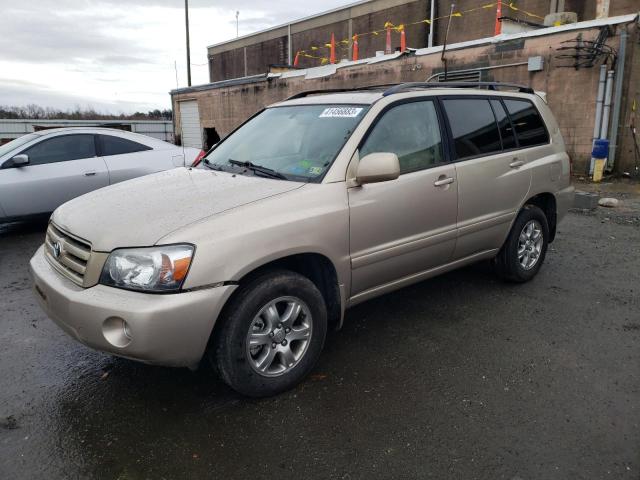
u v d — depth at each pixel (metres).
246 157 3.85
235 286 2.76
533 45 11.78
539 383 3.21
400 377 3.30
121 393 3.16
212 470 2.49
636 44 10.64
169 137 27.95
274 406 3.00
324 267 3.32
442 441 2.67
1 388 3.23
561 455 2.56
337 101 3.90
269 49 37.53
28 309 4.55
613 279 5.10
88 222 2.97
